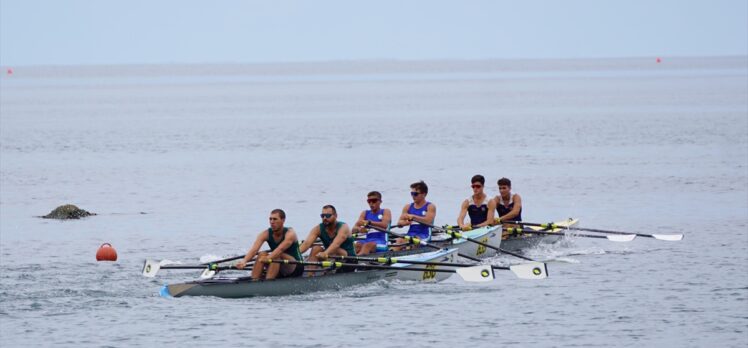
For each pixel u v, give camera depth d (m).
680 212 135.62
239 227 127.81
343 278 88.75
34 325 75.31
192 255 107.75
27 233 123.50
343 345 70.38
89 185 174.62
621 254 106.06
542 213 138.00
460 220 111.56
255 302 82.75
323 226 90.12
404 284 91.12
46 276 94.38
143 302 82.44
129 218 136.38
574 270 96.88
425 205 105.81
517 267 89.94
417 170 192.50
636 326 74.94
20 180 182.50
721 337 72.12
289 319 77.19
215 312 79.19
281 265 85.56
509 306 81.44
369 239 101.12
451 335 72.75
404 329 74.38
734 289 86.69
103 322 76.12
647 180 170.88
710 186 161.75
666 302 82.25
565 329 74.25
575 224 117.31
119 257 106.25
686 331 73.56
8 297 84.31
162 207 147.00
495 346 70.12
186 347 69.81
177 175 189.12
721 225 123.94
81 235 121.69
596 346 70.00
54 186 173.62
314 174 187.88
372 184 171.50
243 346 70.06
